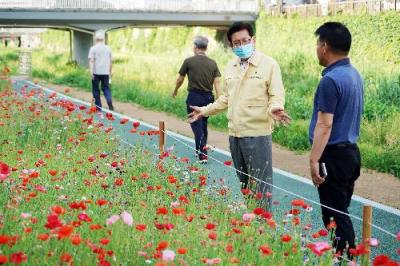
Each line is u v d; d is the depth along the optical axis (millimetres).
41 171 7379
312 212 7531
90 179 7020
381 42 30297
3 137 10148
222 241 4879
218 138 14141
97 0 45125
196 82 10367
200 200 6328
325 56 5098
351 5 34625
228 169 9609
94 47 17094
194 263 4457
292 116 17016
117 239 4703
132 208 5883
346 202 5184
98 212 5578
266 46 41281
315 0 44625
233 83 6289
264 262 4609
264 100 6172
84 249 4258
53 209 4156
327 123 4938
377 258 3701
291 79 25734
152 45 51844
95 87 17234
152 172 7594
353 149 5082
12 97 15188
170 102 19656
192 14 46406
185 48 48531
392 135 13070
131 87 24281
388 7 32344
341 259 4785
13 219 4879
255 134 6215
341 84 4938
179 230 5133
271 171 6332
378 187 9453
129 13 45469
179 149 11641
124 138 12227
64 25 44469
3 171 5172
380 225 7258
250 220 4758
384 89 17844
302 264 4586
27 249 4207
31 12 42938
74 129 10953
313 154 5004
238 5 46344
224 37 49156
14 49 59656
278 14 42000
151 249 4562
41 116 11789
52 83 28969
